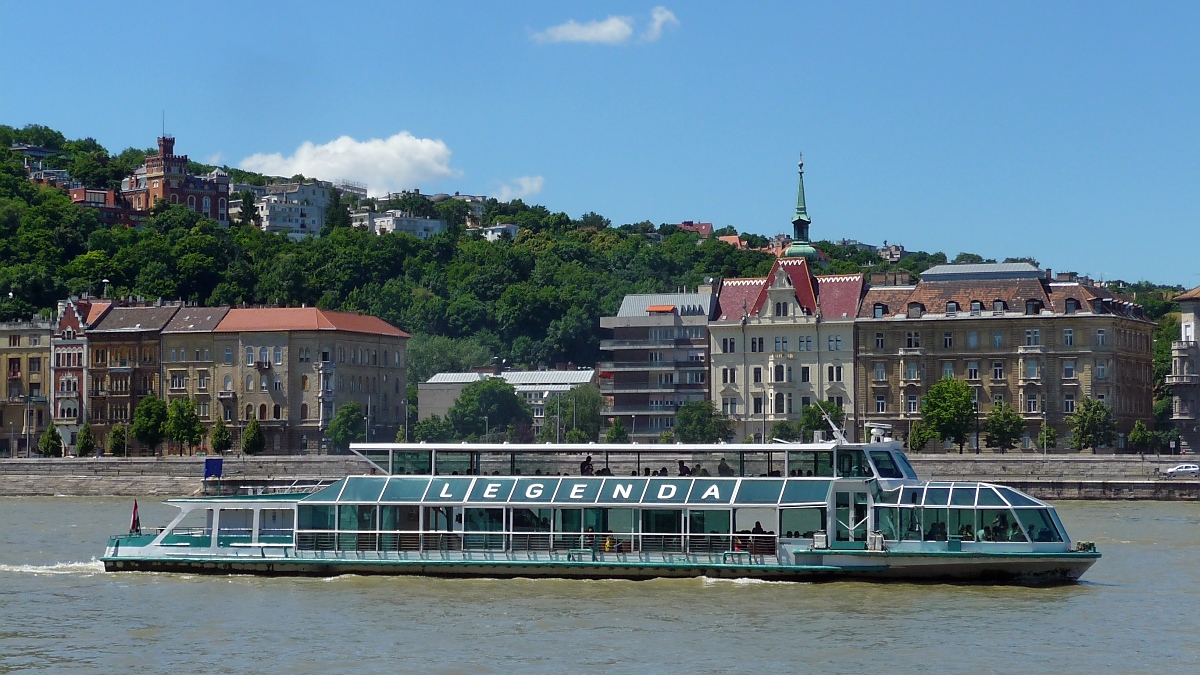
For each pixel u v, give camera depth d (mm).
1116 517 164875
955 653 83938
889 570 104438
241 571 110250
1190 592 102062
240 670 81250
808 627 90438
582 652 84562
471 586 104188
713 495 106188
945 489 105688
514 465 110375
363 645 86688
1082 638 87500
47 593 103250
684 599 98938
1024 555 103562
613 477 107750
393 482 109750
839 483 105375
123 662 83250
